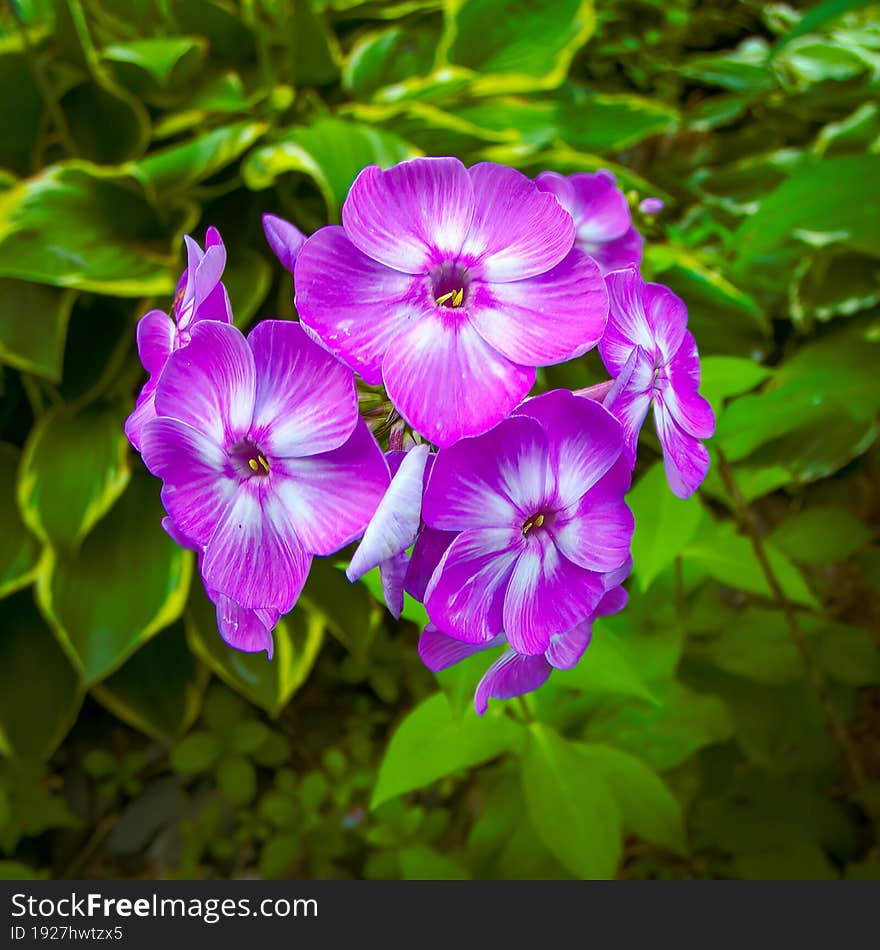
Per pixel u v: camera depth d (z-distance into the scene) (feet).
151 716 0.97
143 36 1.09
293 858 0.92
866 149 0.98
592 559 0.43
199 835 0.95
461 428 0.40
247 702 1.03
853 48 0.99
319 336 0.40
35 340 0.84
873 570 0.90
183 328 0.45
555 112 0.99
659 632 0.70
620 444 0.40
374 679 1.07
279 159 0.84
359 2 1.08
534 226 0.41
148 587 0.92
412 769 0.58
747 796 0.83
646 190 0.87
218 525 0.42
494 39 1.02
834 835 0.80
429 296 0.41
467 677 0.52
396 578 0.42
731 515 1.08
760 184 1.05
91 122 1.02
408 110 0.94
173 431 0.40
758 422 0.62
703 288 0.82
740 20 1.17
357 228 0.40
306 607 0.92
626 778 0.63
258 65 1.07
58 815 0.94
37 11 0.97
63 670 0.98
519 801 0.70
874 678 0.77
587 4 1.00
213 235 0.42
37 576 0.93
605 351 0.42
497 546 0.41
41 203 0.88
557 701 0.66
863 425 0.93
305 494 0.41
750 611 0.78
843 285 0.97
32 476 0.91
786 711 0.81
